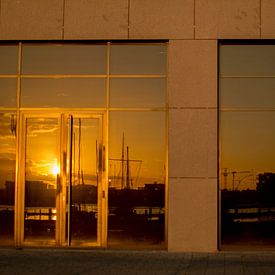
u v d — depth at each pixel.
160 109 15.09
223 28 14.91
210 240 14.72
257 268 12.82
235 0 14.91
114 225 15.04
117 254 14.52
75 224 15.12
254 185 14.85
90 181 15.14
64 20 15.20
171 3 15.02
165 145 15.05
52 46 15.38
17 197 15.28
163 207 14.96
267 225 14.79
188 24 14.98
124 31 15.07
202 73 14.93
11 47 15.44
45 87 15.34
